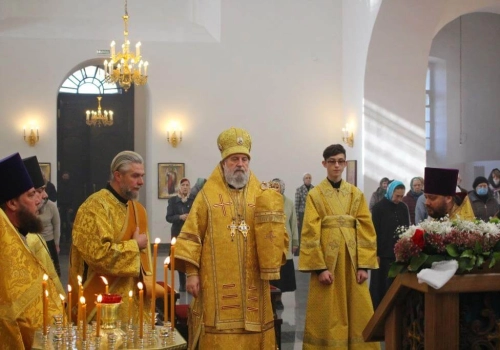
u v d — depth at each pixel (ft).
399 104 49.14
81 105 63.87
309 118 54.29
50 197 47.21
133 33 53.52
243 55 53.88
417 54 48.57
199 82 53.52
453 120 60.44
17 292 9.48
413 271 8.32
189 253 12.66
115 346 8.73
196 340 12.71
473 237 8.07
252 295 12.70
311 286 17.19
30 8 53.01
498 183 45.93
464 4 50.62
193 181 53.36
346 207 17.26
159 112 53.21
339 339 16.65
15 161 10.13
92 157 64.08
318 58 54.39
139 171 13.08
